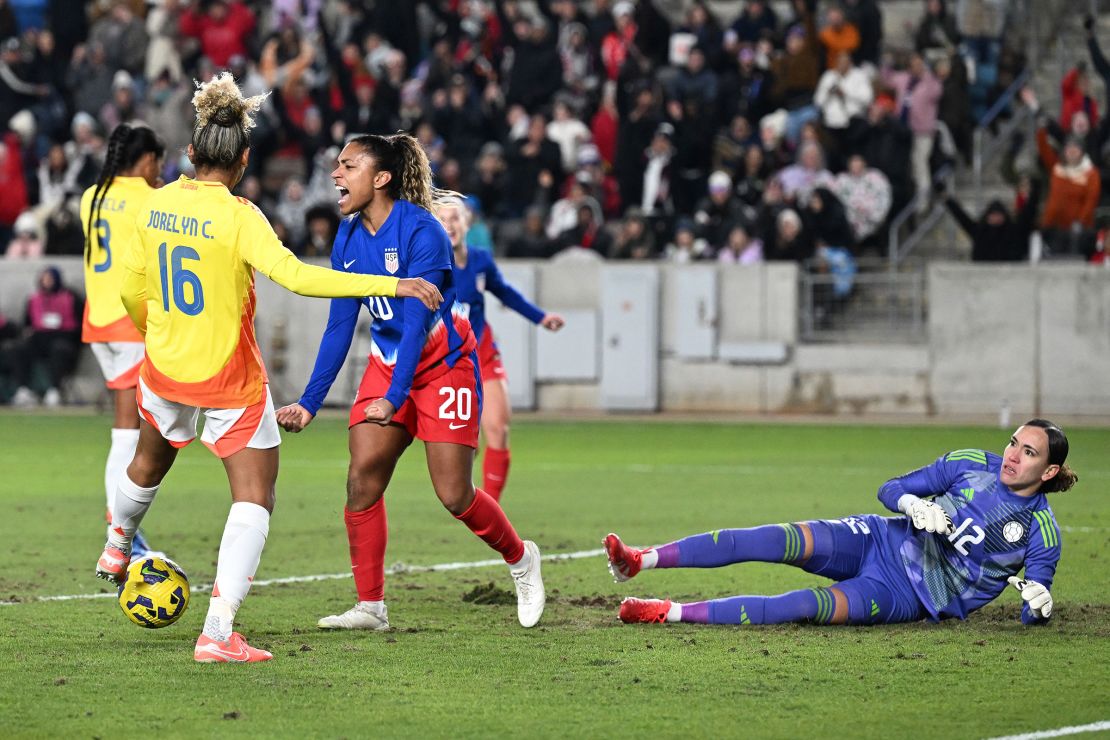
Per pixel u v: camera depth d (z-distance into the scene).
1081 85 57.22
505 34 63.31
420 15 68.69
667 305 55.22
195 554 24.06
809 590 17.45
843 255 54.50
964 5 61.22
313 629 17.42
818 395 54.44
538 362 55.62
